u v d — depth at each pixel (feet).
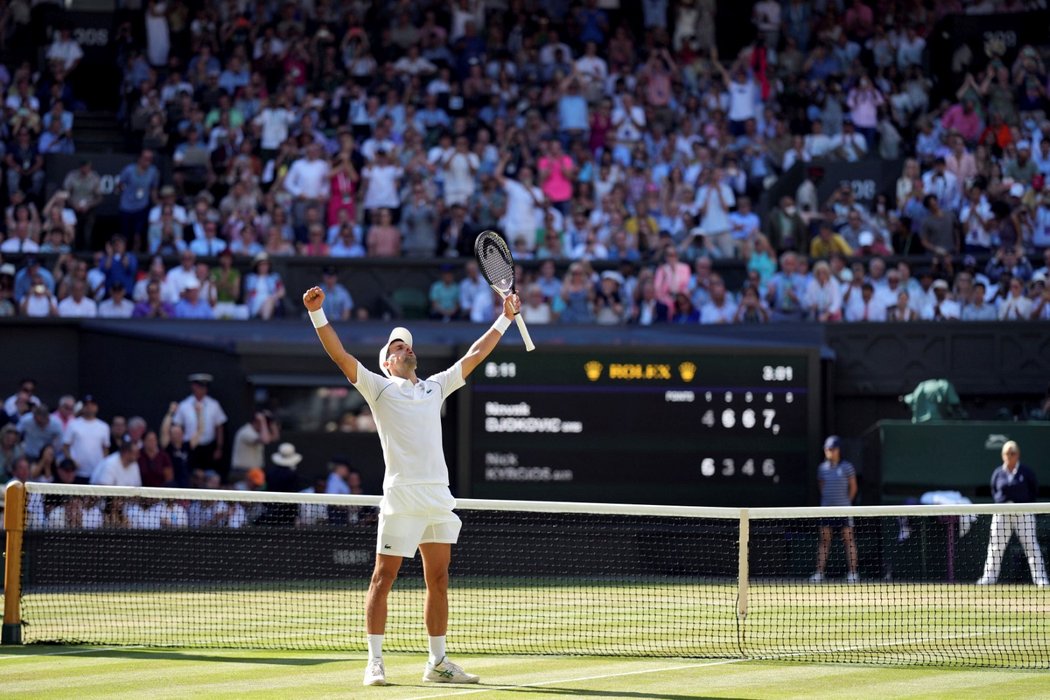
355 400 88.38
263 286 96.27
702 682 41.88
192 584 74.08
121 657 46.96
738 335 95.20
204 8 128.67
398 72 123.34
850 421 96.07
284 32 125.39
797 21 135.33
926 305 99.30
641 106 122.21
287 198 105.91
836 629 56.13
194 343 89.35
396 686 40.60
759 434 88.69
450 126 120.06
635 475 88.12
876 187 112.57
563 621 58.65
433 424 40.98
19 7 128.98
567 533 84.74
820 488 87.45
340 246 101.50
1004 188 111.04
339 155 107.34
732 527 81.41
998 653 48.98
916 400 90.89
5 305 94.12
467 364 42.04
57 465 82.02
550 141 110.83
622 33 131.85
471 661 46.65
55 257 97.19
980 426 85.97
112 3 129.70
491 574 83.87
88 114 124.26
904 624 57.72
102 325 92.27
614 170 111.04
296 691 39.52
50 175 107.96
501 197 105.19
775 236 106.22
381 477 87.97
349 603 65.16
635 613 61.46
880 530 83.97
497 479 87.40
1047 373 95.86
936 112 126.11
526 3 134.62
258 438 86.02
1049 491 85.30
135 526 79.66
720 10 143.43
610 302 98.12
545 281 99.40
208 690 39.75
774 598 68.64
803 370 88.79
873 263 100.48
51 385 92.58
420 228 102.58
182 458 84.58
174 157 111.55
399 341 41.73
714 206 105.70
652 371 88.48
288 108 115.55
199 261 97.81
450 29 132.57
